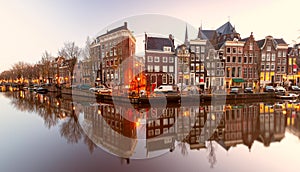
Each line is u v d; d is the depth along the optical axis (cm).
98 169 553
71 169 559
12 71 8188
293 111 1625
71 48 3419
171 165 574
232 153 689
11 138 872
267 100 2439
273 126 1095
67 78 3556
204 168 567
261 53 3581
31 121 1249
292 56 3747
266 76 3625
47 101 2369
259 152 705
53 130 1012
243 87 3428
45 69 4822
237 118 1322
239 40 3622
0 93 3819
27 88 5306
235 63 3434
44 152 696
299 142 818
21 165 596
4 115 1470
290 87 3341
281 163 616
